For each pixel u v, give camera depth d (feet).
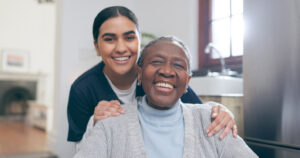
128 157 2.36
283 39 3.62
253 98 3.97
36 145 12.13
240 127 5.00
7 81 24.80
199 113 2.76
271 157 3.72
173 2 9.96
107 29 3.25
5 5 24.47
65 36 9.00
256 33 3.94
